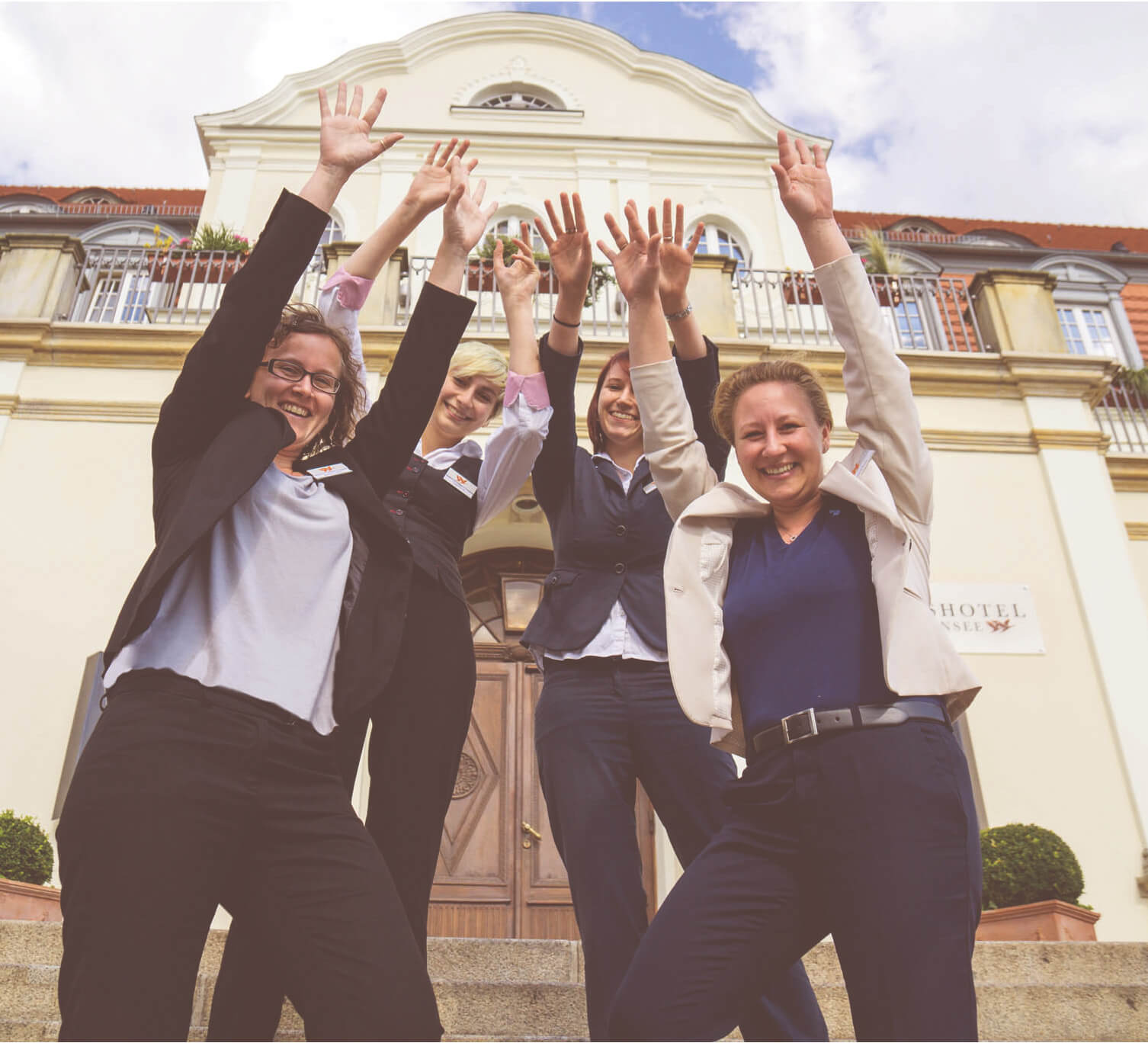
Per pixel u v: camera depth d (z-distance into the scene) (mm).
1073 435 7492
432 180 2096
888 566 1573
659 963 1395
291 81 11820
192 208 13117
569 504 2496
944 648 1503
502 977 3436
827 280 1773
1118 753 6418
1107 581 6953
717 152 11805
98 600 6367
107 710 1344
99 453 6852
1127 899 6012
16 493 6656
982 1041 3045
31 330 7164
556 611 2352
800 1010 1966
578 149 11625
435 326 1920
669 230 2432
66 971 1170
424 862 2002
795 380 1838
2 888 4090
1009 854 4730
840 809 1414
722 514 1806
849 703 1484
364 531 1696
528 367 2541
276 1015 1792
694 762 2146
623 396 2609
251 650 1400
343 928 1268
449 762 2100
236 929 1839
